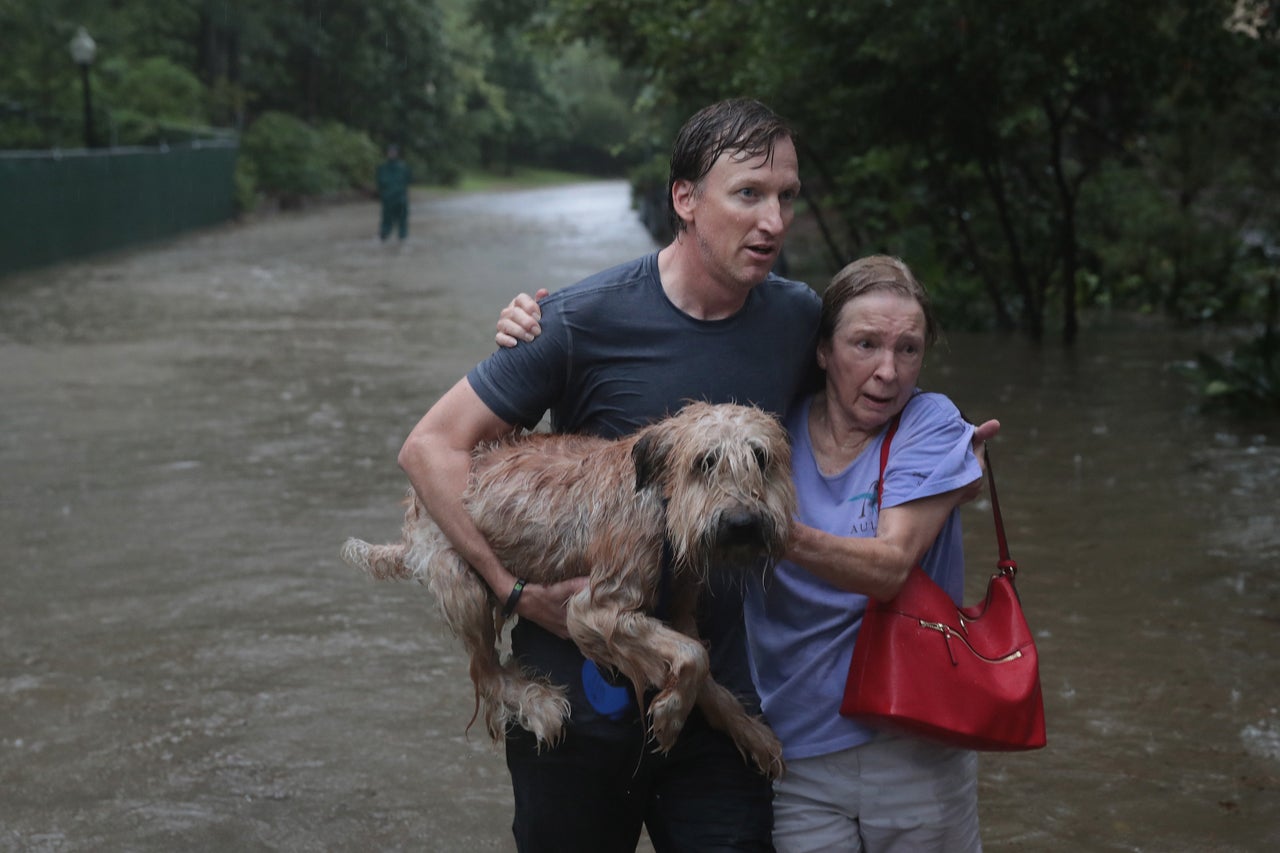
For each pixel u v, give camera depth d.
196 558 7.15
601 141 86.62
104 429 10.40
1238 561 6.82
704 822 2.94
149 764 4.80
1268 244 18.22
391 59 57.78
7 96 33.97
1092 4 11.80
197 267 24.34
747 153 2.80
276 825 4.37
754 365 3.01
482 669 2.98
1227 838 4.17
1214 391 10.49
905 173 16.72
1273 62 12.98
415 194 54.16
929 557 3.13
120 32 39.50
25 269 23.56
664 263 3.00
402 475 8.95
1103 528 7.45
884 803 2.99
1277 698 5.19
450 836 4.30
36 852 4.18
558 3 18.22
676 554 2.67
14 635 6.04
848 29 12.86
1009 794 4.51
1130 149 18.58
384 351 14.25
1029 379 12.15
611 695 2.88
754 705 3.05
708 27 15.48
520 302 3.02
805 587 3.02
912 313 3.00
